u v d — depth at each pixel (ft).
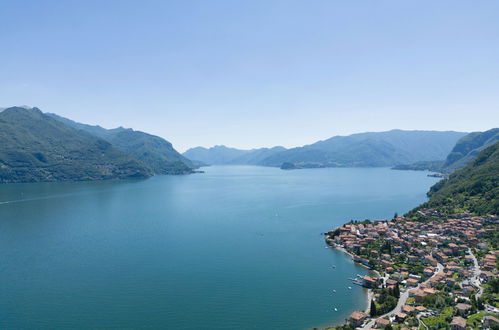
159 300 574.56
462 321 448.24
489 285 577.84
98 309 542.98
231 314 531.09
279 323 505.66
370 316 505.66
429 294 546.67
